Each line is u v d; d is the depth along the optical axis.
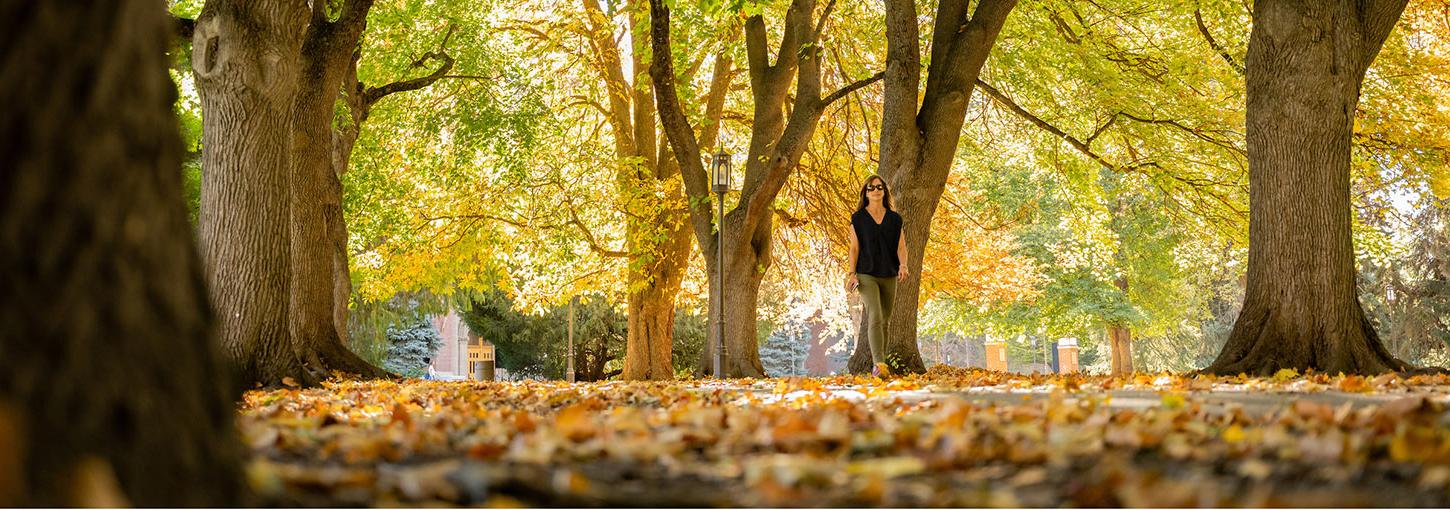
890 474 3.53
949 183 30.83
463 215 27.56
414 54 23.48
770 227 20.30
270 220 11.29
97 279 2.21
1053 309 40.69
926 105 15.88
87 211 2.22
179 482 2.29
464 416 6.34
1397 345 42.72
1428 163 20.20
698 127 24.88
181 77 20.97
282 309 11.44
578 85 27.62
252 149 11.16
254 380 11.09
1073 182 24.23
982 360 84.50
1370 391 7.66
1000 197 31.47
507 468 3.27
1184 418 5.13
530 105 23.97
